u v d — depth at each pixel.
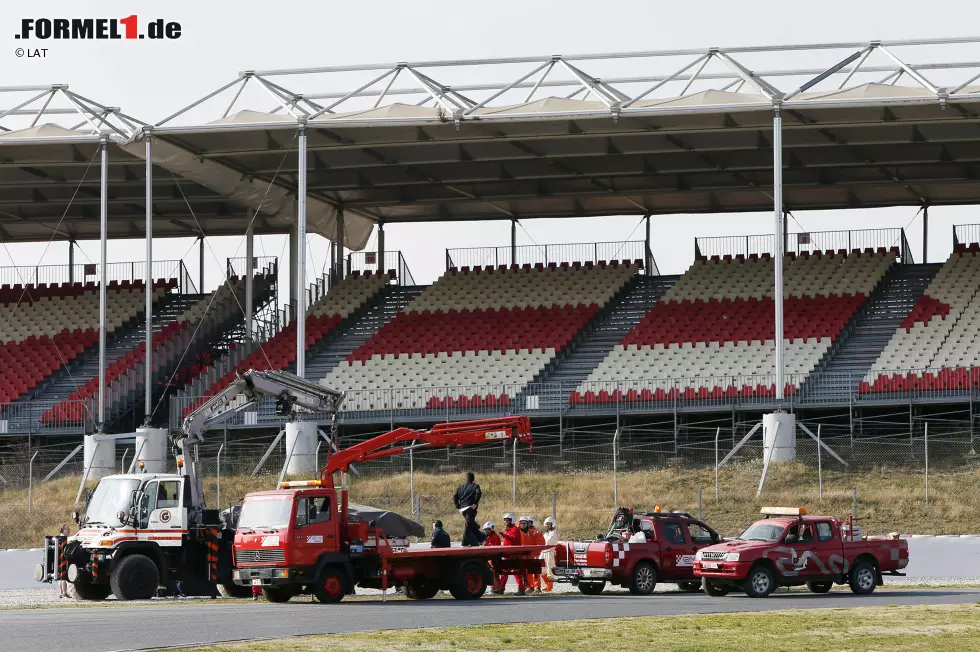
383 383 125.50
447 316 138.12
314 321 140.75
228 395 74.38
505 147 120.94
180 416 117.31
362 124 105.19
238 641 43.81
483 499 97.00
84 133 111.62
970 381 108.38
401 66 104.56
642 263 145.88
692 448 109.94
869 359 119.38
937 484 96.00
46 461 116.62
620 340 130.12
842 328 125.06
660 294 139.88
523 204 149.50
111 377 130.12
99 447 109.19
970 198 144.38
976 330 121.00
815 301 131.12
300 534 63.66
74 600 70.56
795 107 102.31
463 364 127.44
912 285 134.00
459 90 105.12
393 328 136.50
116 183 130.75
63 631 47.22
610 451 110.69
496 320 136.00
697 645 43.38
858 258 139.38
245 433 117.06
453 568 65.88
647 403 114.50
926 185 138.50
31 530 93.44
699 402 114.19
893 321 126.75
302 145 105.69
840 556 68.62
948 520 89.00
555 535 75.81
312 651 41.12
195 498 72.75
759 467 101.94
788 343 123.25
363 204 146.12
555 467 107.69
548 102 104.75
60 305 146.75
